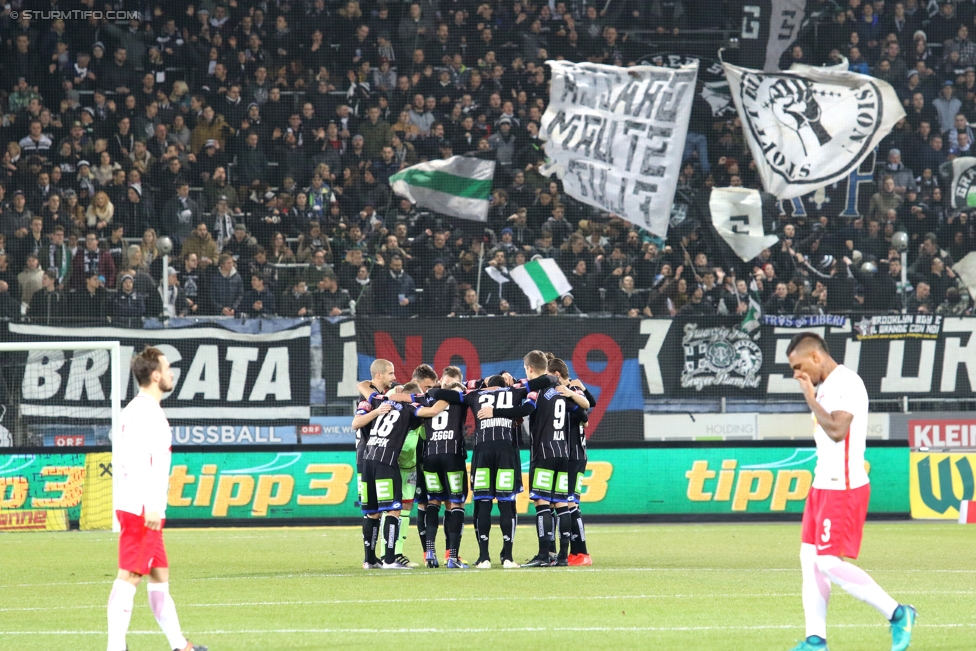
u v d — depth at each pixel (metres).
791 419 66.12
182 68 79.69
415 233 77.00
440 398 35.06
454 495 35.97
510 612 24.59
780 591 28.81
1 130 76.19
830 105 78.56
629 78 77.94
